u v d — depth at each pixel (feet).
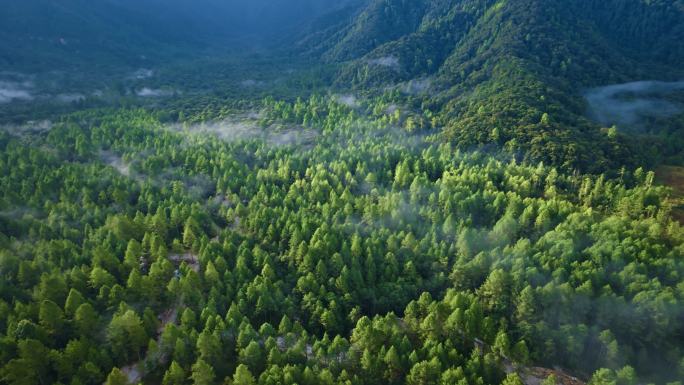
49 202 501.56
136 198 550.77
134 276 366.22
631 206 439.63
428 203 479.82
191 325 334.24
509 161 569.64
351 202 499.92
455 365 294.66
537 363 317.42
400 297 371.56
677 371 299.79
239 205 501.56
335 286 378.94
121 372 299.99
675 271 338.54
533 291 334.65
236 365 318.24
